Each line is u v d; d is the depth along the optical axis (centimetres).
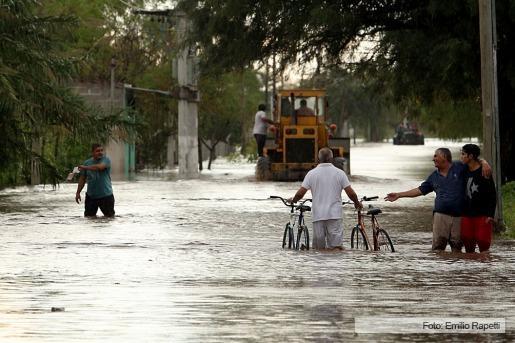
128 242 5006
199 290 3316
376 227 4581
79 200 6538
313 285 3453
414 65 8775
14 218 6406
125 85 12194
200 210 7044
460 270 3856
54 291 3281
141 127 8162
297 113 11469
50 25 7956
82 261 4175
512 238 5228
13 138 7962
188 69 11988
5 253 4481
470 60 8225
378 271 3831
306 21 8819
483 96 5459
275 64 9706
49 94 7744
